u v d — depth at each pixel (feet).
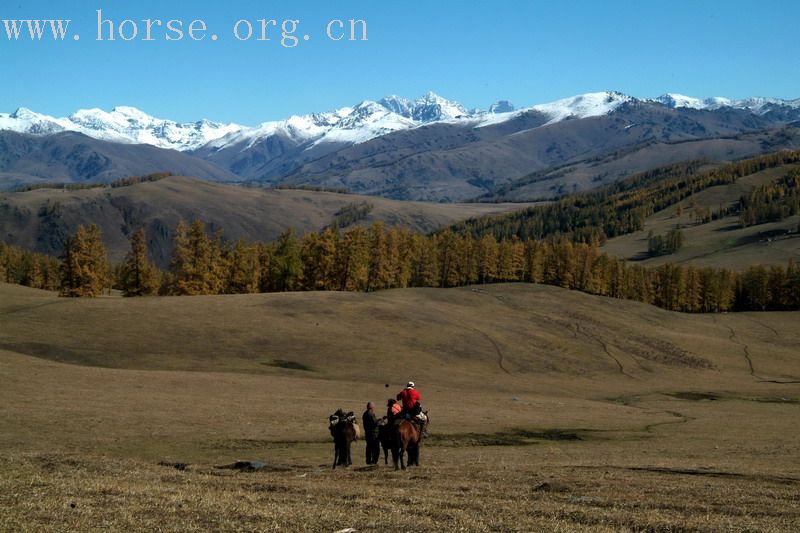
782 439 150.61
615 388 292.40
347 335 309.83
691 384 316.60
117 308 305.94
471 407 193.06
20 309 295.48
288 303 346.74
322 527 56.75
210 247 398.83
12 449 104.32
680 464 103.86
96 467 84.58
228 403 169.89
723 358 386.73
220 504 62.95
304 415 157.69
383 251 458.91
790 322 508.53
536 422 167.63
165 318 299.79
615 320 440.45
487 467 97.55
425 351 307.58
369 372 265.75
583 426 165.89
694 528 59.67
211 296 352.08
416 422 98.73
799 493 77.46
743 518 64.28
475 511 64.39
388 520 59.41
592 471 93.66
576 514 64.49
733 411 227.61
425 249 525.34
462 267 541.75
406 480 84.12
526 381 287.07
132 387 184.55
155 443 118.83
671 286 596.29
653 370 343.87
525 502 69.41
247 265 420.36
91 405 150.82
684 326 465.47
